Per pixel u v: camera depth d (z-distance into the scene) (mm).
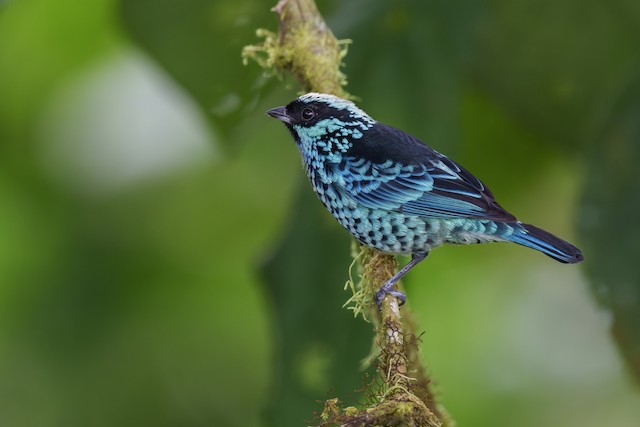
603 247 10094
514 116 11680
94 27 12969
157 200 13672
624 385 13578
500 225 9430
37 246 13242
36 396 12766
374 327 9297
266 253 10164
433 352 13344
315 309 9984
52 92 13367
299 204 10234
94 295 13281
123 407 13094
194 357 13523
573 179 12852
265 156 13773
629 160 10062
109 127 13516
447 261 13664
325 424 7047
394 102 10242
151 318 13414
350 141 9758
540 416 13195
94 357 13117
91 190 13516
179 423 13227
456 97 10180
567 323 13836
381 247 9727
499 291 13867
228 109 10758
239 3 10523
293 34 10102
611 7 10922
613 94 10094
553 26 11078
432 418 7242
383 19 10195
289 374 9930
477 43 10867
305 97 9883
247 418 13477
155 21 10531
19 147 13438
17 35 12938
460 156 12766
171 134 13633
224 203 13758
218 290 13758
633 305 10016
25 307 13000
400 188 9539
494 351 13453
